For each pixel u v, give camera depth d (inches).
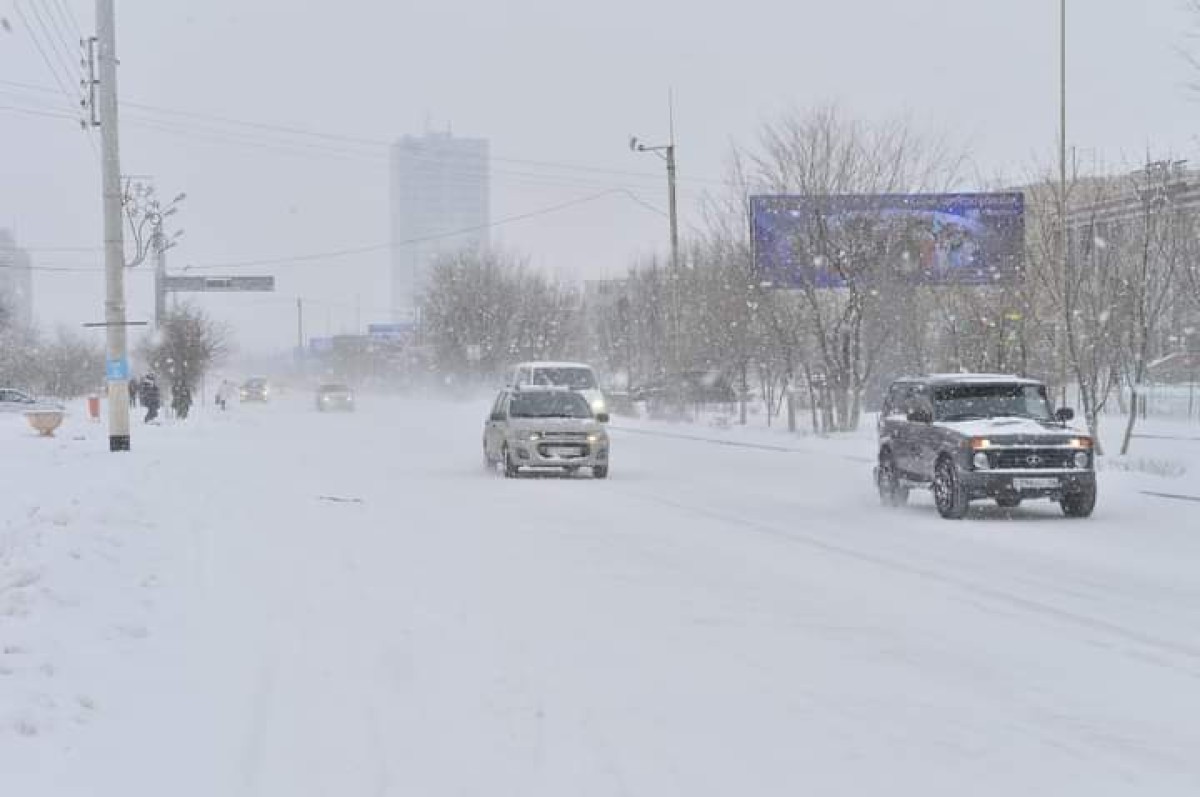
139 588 411.8
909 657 337.1
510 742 256.2
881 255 1414.9
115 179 1097.4
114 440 1102.4
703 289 1950.1
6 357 3122.5
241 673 309.7
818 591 443.5
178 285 2527.1
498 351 3228.3
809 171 1445.6
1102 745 255.3
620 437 1568.7
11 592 364.5
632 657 334.6
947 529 628.1
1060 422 709.3
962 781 232.1
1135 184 1220.5
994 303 1294.3
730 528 631.2
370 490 828.0
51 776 225.0
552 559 515.8
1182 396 1605.6
